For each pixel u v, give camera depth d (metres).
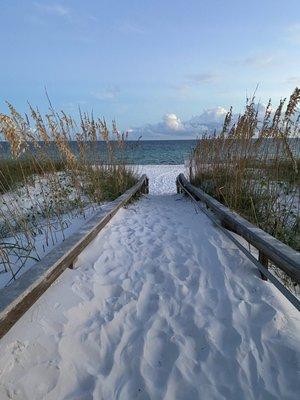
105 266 3.98
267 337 2.76
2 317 2.29
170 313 3.15
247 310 3.12
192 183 9.80
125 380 2.40
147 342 2.77
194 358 2.61
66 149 6.26
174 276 3.79
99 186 7.46
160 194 12.14
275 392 2.27
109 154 8.77
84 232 4.28
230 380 2.39
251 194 5.98
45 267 3.06
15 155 4.62
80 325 2.87
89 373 2.43
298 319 2.99
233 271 3.86
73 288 3.32
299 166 5.60
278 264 3.12
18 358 2.37
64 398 2.22
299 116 5.37
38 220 5.66
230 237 4.54
